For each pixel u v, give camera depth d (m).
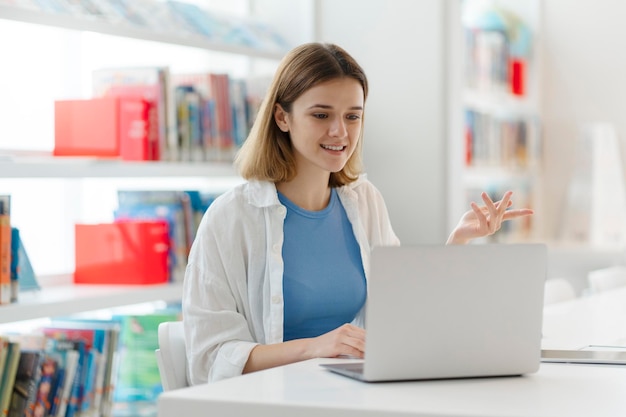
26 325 3.79
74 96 4.13
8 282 3.20
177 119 4.03
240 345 2.46
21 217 3.95
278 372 2.09
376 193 3.05
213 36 4.25
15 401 3.02
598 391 1.91
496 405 1.75
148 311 4.18
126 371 3.82
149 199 4.02
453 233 2.67
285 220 2.75
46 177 3.36
